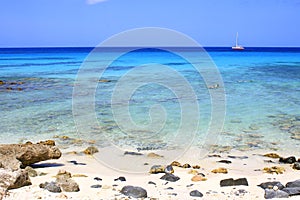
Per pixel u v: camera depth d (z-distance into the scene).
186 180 7.17
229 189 6.52
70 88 23.31
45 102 17.67
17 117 13.99
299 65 45.78
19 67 43.47
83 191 6.17
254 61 54.72
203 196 6.09
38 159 7.98
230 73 34.25
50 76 31.83
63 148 9.92
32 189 6.01
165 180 7.18
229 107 16.11
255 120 13.47
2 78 30.08
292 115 14.46
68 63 50.66
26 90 22.56
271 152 9.71
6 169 6.63
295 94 20.44
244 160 8.99
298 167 8.27
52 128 12.22
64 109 15.66
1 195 5.60
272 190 6.07
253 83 25.88
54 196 5.70
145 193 6.04
